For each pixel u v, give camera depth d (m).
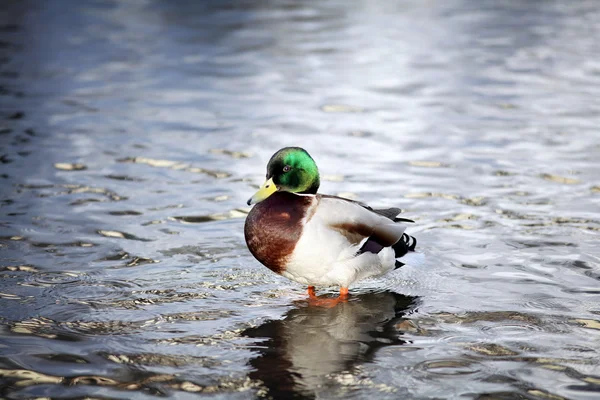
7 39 22.67
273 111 16.62
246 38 23.30
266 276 9.30
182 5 28.30
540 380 6.87
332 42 22.80
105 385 6.82
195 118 16.17
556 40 22.88
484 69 19.81
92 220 10.91
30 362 7.20
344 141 14.68
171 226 10.78
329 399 6.56
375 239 8.47
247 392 6.69
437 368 7.10
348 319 8.20
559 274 9.22
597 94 17.61
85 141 14.59
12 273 9.16
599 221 10.84
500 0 29.73
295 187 8.35
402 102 17.20
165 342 7.62
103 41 22.72
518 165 13.29
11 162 13.30
